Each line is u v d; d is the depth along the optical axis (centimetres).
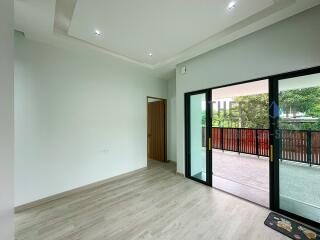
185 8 191
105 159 352
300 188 240
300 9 194
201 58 329
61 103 289
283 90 228
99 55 315
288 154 237
